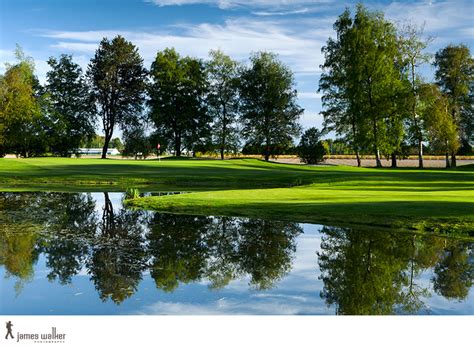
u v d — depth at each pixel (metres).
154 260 9.70
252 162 53.38
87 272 8.74
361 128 50.06
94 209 17.30
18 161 42.94
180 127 68.75
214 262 9.66
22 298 7.34
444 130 49.88
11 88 61.81
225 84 69.62
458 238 11.80
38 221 14.38
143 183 30.56
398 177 31.08
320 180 29.09
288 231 12.90
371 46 49.66
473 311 7.06
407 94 49.56
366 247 11.02
